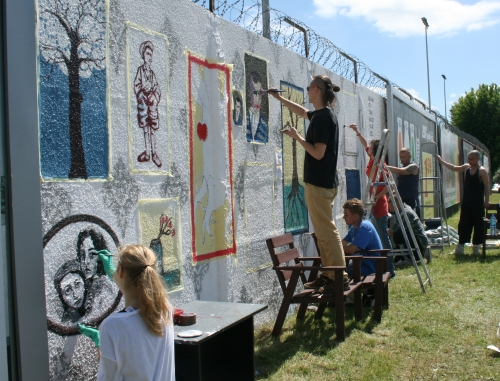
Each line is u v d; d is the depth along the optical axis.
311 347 4.63
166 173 4.07
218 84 4.77
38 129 2.76
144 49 3.87
